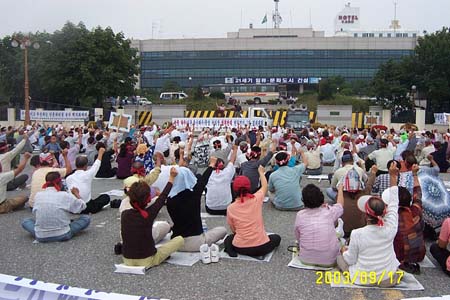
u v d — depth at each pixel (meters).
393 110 54.28
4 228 8.60
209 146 17.42
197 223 7.06
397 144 18.53
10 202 9.94
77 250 7.24
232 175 9.62
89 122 37.34
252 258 6.74
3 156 11.44
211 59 100.69
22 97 55.38
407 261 6.20
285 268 6.38
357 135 21.66
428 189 7.66
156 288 5.69
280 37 101.88
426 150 17.12
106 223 8.97
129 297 4.47
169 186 6.53
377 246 5.65
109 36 52.19
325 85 70.12
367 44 97.12
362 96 81.94
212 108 58.66
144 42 101.88
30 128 26.11
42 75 50.72
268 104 66.19
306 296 5.43
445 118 38.06
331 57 98.06
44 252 7.14
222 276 6.08
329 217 6.40
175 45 101.19
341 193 7.50
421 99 55.59
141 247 6.22
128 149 14.68
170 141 17.50
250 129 24.73
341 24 127.94
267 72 99.44
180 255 6.87
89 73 49.75
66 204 7.69
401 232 6.17
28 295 4.66
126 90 53.91
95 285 5.79
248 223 6.75
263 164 10.74
